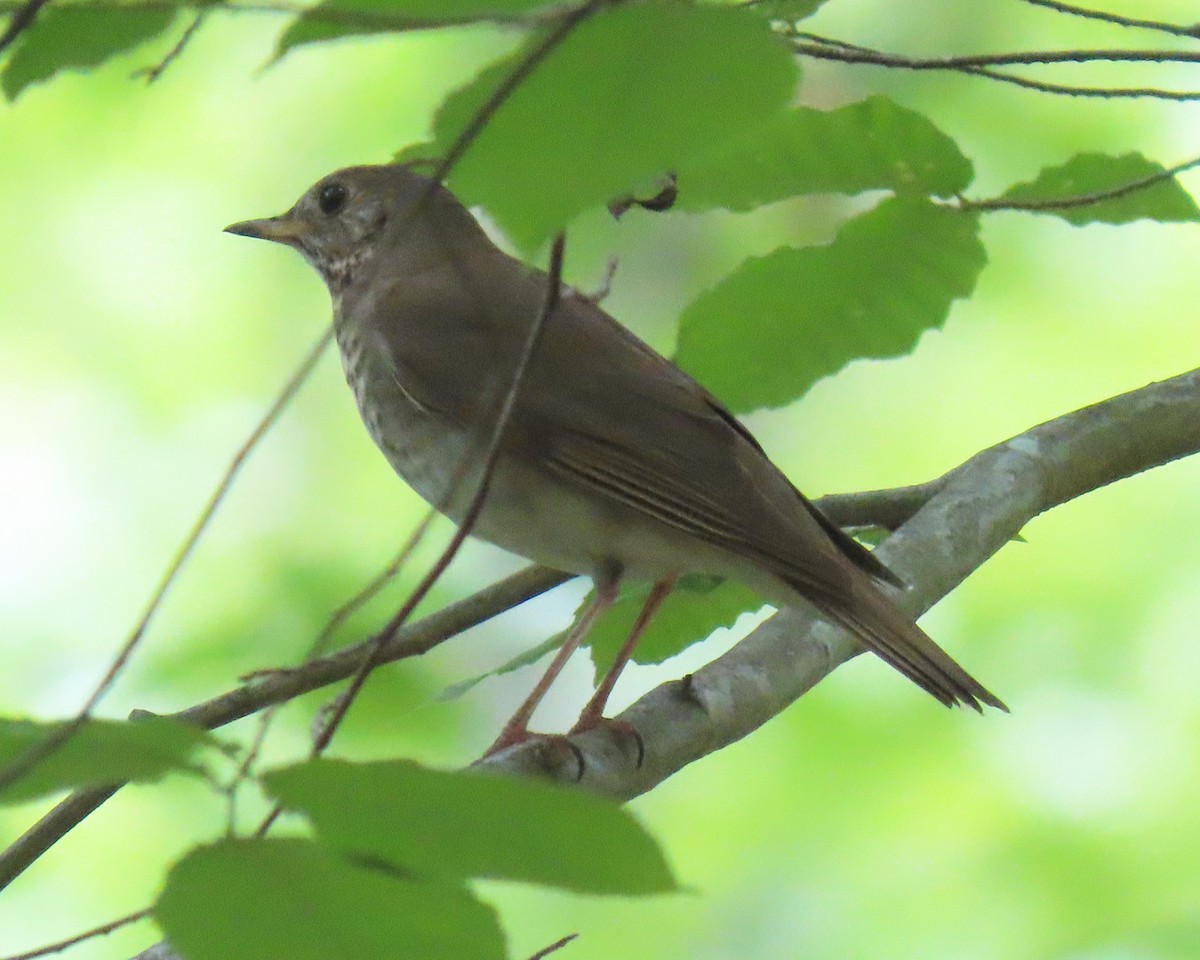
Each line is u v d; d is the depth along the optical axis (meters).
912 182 6.25
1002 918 11.66
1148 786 12.05
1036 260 14.45
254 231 9.95
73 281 15.39
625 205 6.19
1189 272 14.34
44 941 11.50
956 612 12.92
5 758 3.40
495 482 8.41
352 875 3.55
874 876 12.01
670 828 12.39
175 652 13.13
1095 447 8.80
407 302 8.87
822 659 7.73
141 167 15.34
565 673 14.75
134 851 11.70
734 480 8.04
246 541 14.43
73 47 4.04
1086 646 12.62
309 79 15.00
